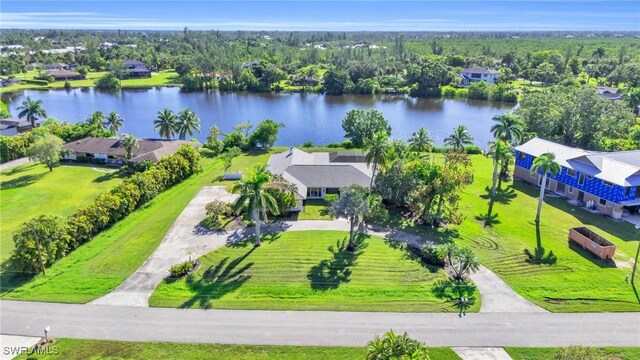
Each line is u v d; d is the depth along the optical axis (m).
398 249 47.88
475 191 67.25
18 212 58.41
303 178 63.16
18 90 171.88
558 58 198.12
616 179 56.59
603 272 43.88
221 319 36.53
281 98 165.38
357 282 41.53
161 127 94.44
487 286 41.44
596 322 36.62
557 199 63.97
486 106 150.88
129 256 46.00
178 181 70.31
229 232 51.81
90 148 83.00
